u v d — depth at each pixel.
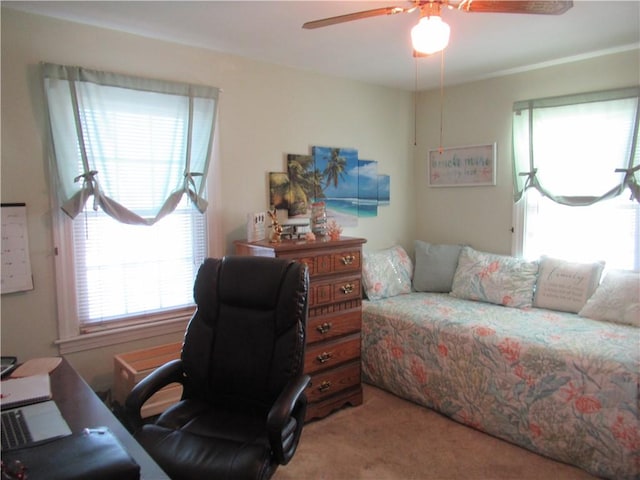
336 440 2.56
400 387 3.10
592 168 3.11
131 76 2.55
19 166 2.27
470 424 2.71
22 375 1.73
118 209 2.52
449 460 2.38
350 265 2.91
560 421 2.34
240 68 3.01
